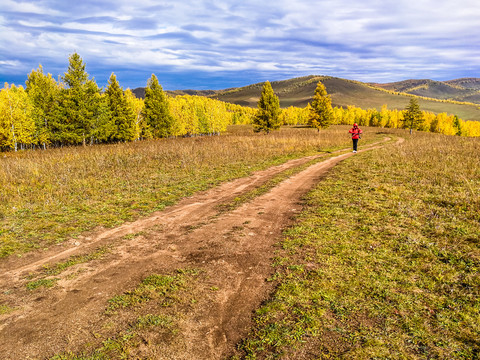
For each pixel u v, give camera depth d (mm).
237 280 4770
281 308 3936
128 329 3594
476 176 9750
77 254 5840
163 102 44094
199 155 17969
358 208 7816
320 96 49719
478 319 3568
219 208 8836
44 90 33969
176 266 5289
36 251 5953
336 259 5223
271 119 44406
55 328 3623
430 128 93000
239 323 3719
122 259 5613
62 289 4555
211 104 65125
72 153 18984
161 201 9617
